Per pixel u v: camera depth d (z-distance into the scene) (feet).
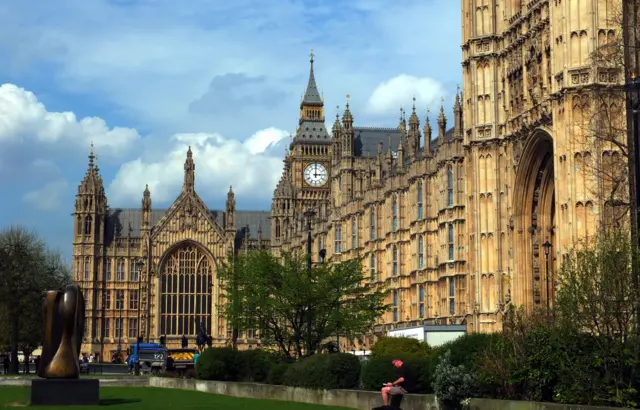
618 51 200.75
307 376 187.62
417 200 383.45
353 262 281.74
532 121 244.63
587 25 217.36
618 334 141.90
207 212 648.79
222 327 635.66
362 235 456.86
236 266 284.41
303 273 271.69
